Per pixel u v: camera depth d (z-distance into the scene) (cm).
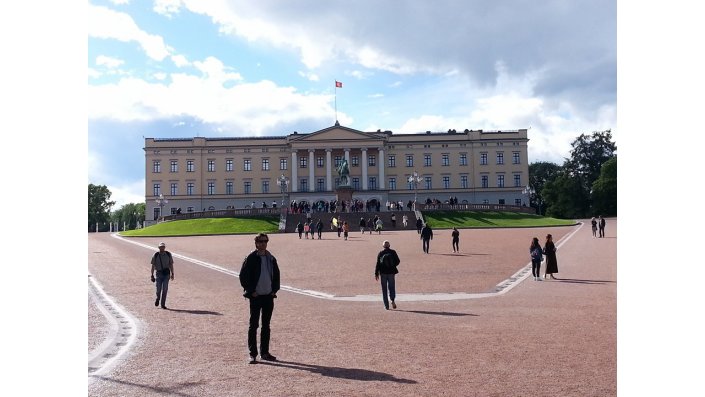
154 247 5322
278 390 1002
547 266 2756
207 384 1048
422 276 2930
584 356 1214
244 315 1852
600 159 13862
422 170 12388
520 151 12338
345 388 1005
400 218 8438
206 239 6369
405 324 1630
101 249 5088
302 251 4475
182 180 12294
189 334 1532
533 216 9294
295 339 1442
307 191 11912
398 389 995
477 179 12344
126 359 1242
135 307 2041
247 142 12350
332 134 12038
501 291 2367
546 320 1655
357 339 1426
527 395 954
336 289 2533
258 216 8969
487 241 5175
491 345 1329
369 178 12294
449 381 1039
